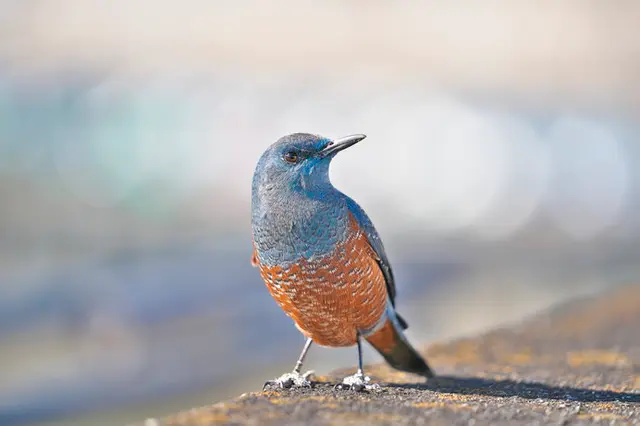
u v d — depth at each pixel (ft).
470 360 29.37
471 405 20.62
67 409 32.14
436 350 31.01
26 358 37.50
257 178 24.53
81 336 40.93
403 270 55.16
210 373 36.06
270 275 24.23
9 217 62.23
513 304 46.11
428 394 22.48
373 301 24.36
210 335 40.40
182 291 47.55
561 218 69.36
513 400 22.07
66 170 75.66
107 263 53.57
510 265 55.93
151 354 38.19
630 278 50.52
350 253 23.56
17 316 43.50
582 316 35.83
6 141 80.84
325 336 25.17
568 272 53.06
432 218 69.87
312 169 23.94
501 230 66.44
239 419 18.37
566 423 19.12
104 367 36.47
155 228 62.80
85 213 65.51
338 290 23.72
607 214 70.23
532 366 28.09
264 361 37.70
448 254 59.41
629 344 30.94
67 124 87.66
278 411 19.04
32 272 51.11
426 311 45.11
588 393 23.80
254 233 24.56
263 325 42.52
